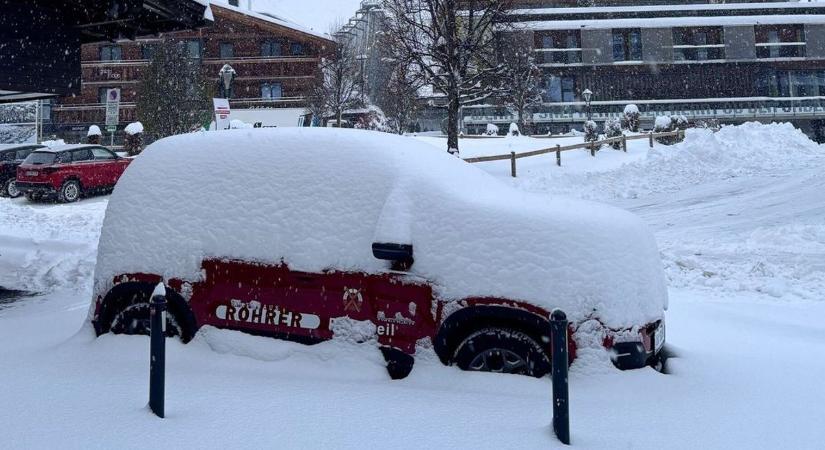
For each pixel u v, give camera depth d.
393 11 27.47
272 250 4.31
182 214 4.63
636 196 17.70
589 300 3.76
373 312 4.08
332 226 4.25
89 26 9.73
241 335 4.35
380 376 3.99
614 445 3.09
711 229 12.73
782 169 19.33
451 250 3.97
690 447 3.09
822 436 3.25
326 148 4.54
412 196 4.18
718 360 4.54
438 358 3.95
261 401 3.60
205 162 4.78
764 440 3.19
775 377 4.20
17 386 3.91
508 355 3.91
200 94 32.84
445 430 3.23
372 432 3.21
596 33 52.75
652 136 27.55
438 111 56.50
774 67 53.34
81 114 49.69
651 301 3.96
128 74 49.59
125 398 3.69
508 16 27.20
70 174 19.30
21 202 19.56
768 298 7.52
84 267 9.00
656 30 52.97
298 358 4.16
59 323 6.04
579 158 25.14
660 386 3.75
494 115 51.38
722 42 53.12
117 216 4.82
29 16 8.91
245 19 49.09
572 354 3.76
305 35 49.69
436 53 25.81
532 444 3.08
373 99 51.31
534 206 4.09
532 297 3.78
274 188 4.48
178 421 3.34
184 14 9.90
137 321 4.73
